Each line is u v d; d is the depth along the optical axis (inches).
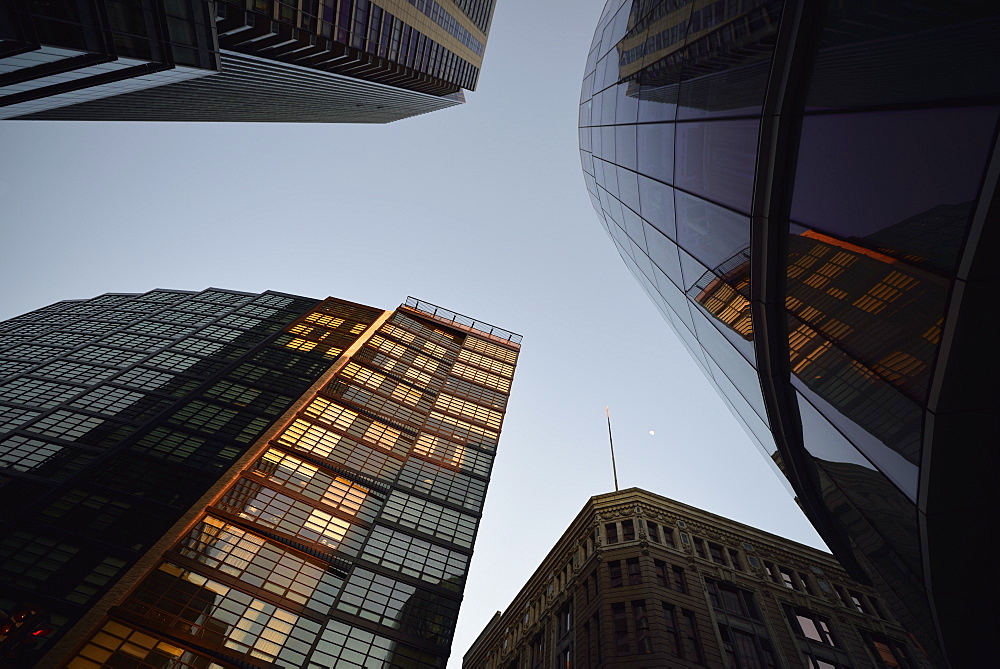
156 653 1013.2
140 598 1088.2
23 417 1720.0
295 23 1927.9
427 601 1370.6
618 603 1471.5
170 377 2068.2
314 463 1637.6
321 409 1903.3
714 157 541.6
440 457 1958.7
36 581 1069.1
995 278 290.7
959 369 323.0
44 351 2456.9
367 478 1699.1
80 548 1164.5
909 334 349.7
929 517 390.3
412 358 2618.1
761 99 450.0
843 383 441.1
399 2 2576.3
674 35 664.4
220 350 2348.7
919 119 306.7
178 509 1311.5
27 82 1056.8
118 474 1417.3
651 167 722.8
